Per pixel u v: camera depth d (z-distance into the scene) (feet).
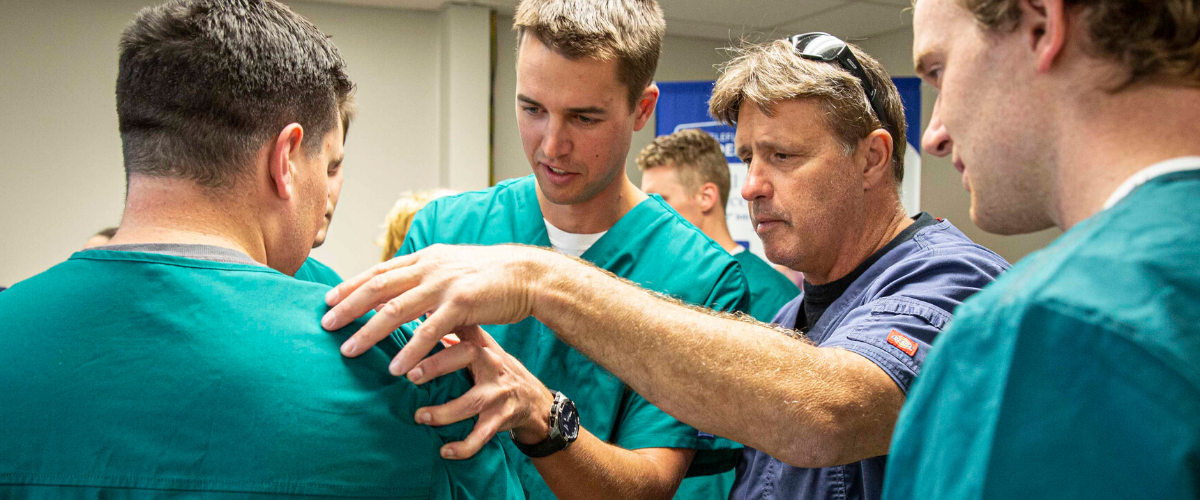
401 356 2.40
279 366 2.13
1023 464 1.36
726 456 4.03
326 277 4.46
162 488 1.96
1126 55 1.49
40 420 1.94
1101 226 1.47
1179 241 1.37
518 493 2.76
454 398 2.59
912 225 3.55
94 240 8.10
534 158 3.89
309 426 2.10
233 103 2.20
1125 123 1.54
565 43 3.48
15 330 2.03
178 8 2.22
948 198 16.28
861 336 2.92
